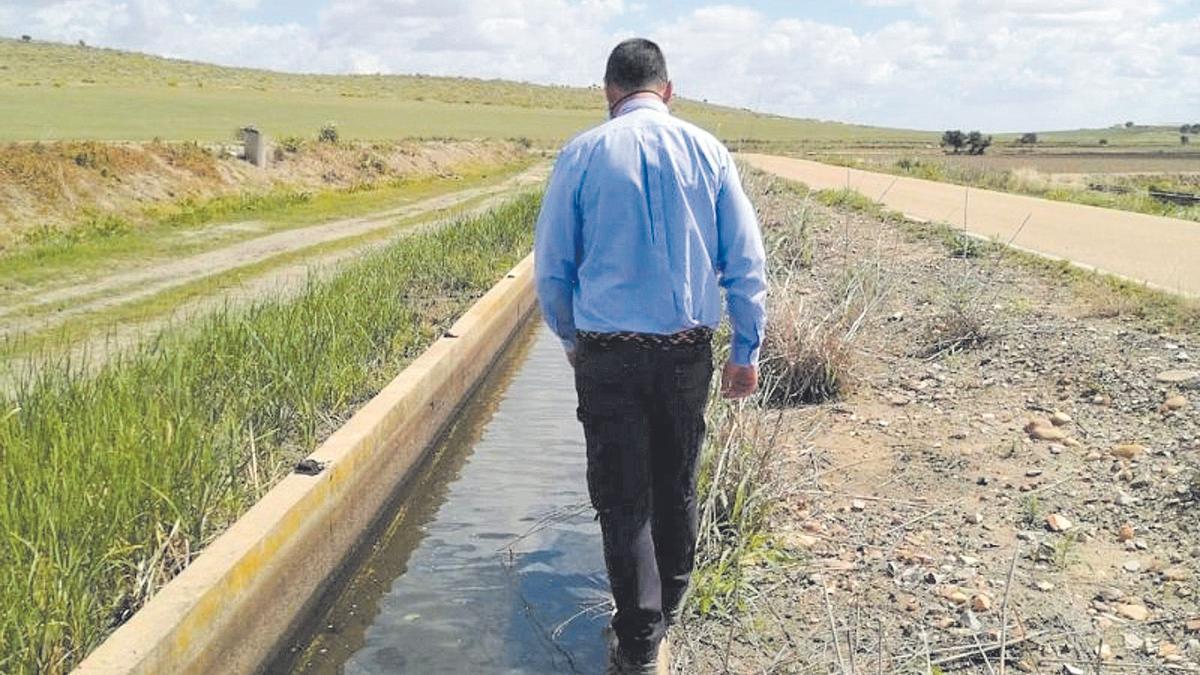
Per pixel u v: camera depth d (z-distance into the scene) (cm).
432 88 15475
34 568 386
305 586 504
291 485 514
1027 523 505
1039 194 2916
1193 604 412
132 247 1546
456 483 692
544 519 612
